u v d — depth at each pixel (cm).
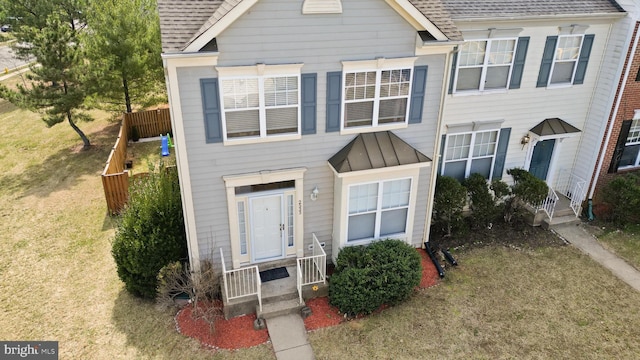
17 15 2677
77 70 1942
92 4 2183
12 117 2714
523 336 1129
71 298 1248
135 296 1252
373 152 1212
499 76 1459
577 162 1709
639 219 1600
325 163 1234
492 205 1484
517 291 1283
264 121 1127
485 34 1376
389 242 1282
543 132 1550
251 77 1072
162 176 1322
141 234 1187
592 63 1548
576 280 1332
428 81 1237
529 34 1422
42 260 1406
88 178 1947
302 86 1124
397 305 1223
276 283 1230
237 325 1146
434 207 1438
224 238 1232
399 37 1154
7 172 2017
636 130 1672
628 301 1252
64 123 2608
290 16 1042
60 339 1110
